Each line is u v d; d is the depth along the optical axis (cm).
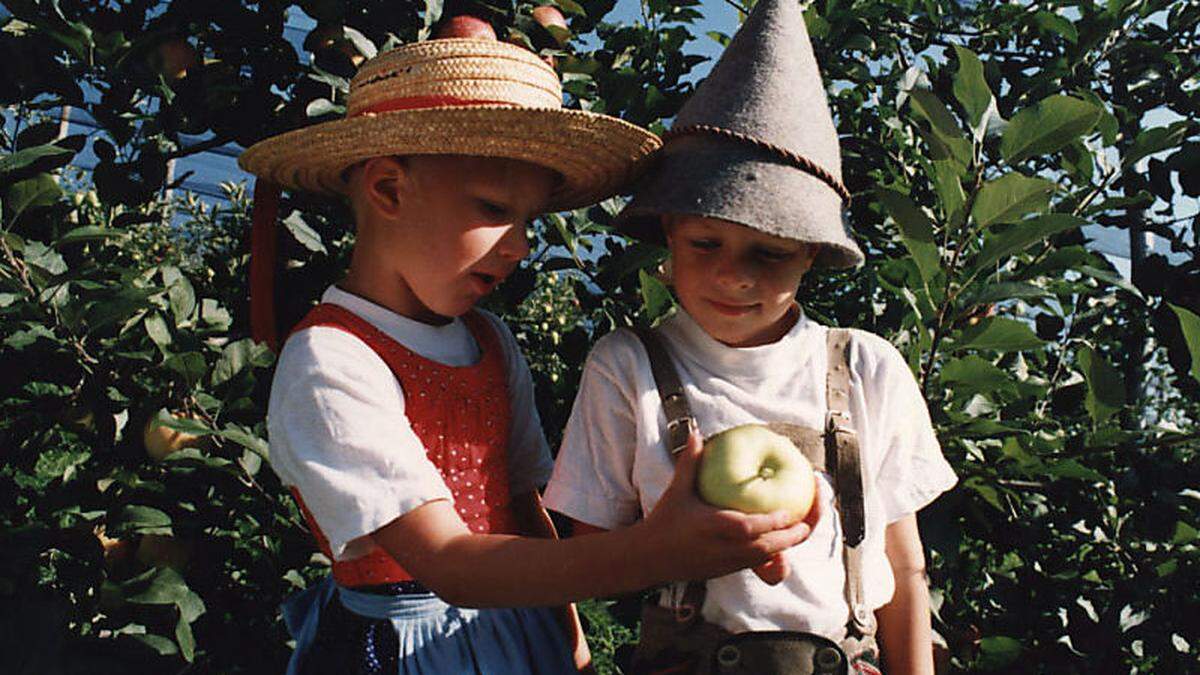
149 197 238
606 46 287
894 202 169
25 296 196
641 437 135
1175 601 215
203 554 217
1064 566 244
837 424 135
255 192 145
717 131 128
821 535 131
